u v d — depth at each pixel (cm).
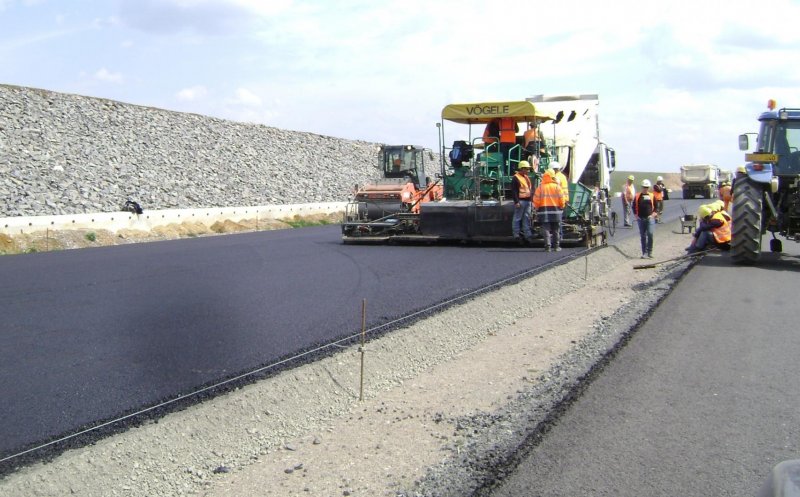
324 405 597
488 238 1627
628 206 2644
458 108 1678
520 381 651
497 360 739
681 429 497
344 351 680
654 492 405
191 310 877
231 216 2298
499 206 1608
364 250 1579
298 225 2531
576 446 471
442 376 692
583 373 634
